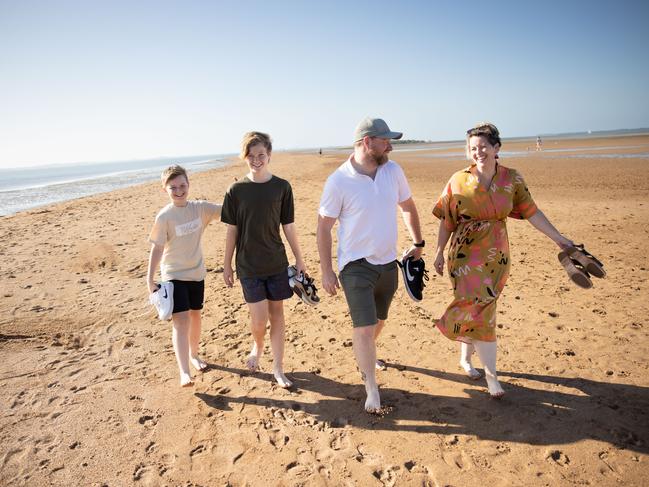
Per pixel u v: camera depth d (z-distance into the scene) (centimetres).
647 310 431
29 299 530
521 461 244
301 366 360
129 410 305
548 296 484
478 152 276
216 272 636
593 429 266
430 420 282
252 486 233
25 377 352
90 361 379
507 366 344
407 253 335
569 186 1459
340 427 280
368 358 290
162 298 308
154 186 2192
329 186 289
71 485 237
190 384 309
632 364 336
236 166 4309
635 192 1252
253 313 321
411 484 231
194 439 273
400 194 310
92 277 618
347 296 293
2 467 252
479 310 288
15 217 1228
